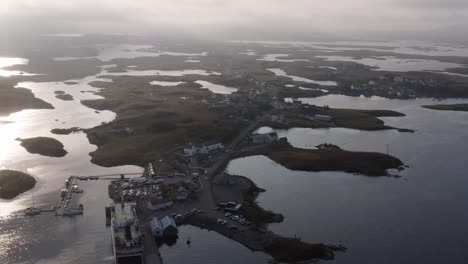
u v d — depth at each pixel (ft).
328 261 443.32
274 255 452.76
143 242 472.03
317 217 533.96
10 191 596.29
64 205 558.15
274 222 517.55
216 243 476.95
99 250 463.42
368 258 448.65
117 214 505.66
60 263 439.63
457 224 521.24
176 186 604.49
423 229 508.53
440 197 597.52
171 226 484.74
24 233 495.41
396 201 582.76
